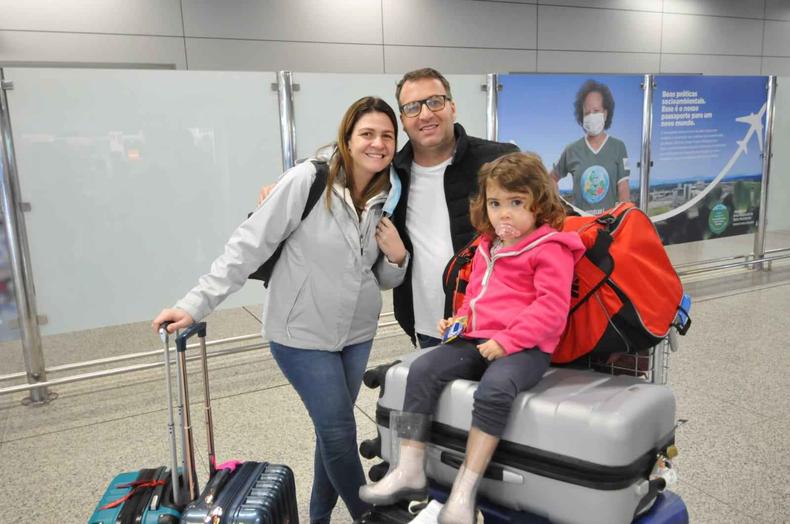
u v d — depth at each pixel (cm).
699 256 652
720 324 494
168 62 612
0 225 349
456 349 161
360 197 195
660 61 884
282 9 650
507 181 155
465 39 745
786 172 633
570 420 132
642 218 165
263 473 182
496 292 163
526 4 770
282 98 403
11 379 417
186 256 396
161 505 165
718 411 330
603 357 172
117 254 378
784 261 731
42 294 366
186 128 383
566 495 134
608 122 516
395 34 707
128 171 373
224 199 401
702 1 897
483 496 149
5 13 547
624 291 154
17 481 285
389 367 164
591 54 827
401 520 153
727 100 572
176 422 345
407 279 218
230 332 519
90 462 303
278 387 394
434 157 210
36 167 351
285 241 192
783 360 409
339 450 193
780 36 981
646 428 134
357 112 182
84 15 573
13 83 340
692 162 568
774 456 280
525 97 478
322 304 191
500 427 139
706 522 230
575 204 517
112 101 362
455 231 205
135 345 492
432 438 155
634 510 136
